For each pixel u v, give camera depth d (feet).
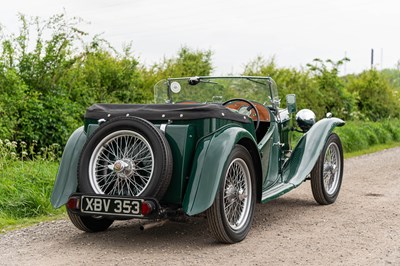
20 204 21.86
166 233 18.53
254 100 21.75
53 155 30.78
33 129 33.04
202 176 15.89
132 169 16.12
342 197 24.76
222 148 16.21
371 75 67.67
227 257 15.58
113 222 20.49
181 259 15.47
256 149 17.72
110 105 17.80
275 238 17.65
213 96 21.75
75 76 37.58
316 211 21.83
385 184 28.27
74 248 16.88
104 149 16.71
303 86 55.42
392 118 66.69
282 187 20.07
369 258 15.39
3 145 30.12
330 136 23.11
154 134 15.93
